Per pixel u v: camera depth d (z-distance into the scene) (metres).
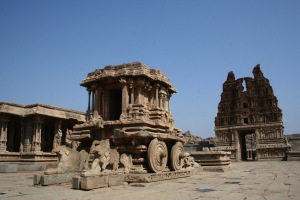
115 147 17.84
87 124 20.91
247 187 14.17
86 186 12.92
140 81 20.89
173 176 18.14
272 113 67.19
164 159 18.03
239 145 69.19
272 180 17.70
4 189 13.76
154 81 22.36
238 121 70.19
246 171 26.77
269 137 65.50
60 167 16.27
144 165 17.20
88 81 22.28
